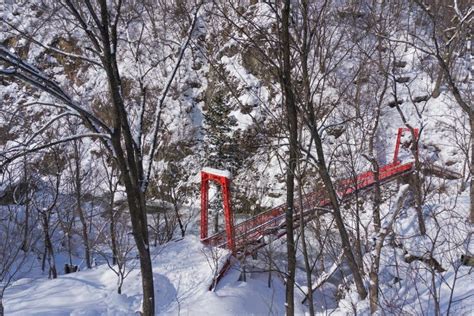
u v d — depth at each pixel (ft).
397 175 58.59
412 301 33.71
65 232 60.03
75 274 45.42
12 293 40.32
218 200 71.61
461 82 82.02
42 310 35.01
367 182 57.21
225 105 82.79
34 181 59.26
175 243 52.01
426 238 44.52
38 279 46.01
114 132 24.98
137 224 26.58
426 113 83.71
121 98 25.29
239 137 79.15
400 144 81.97
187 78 98.32
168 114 96.89
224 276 45.01
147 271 27.35
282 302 44.73
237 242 49.21
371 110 63.67
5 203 59.21
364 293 35.70
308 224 45.55
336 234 48.88
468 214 50.19
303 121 26.08
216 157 79.36
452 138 73.05
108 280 43.29
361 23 49.55
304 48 24.93
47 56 94.79
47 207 59.31
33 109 78.33
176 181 91.15
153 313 27.76
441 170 65.05
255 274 48.80
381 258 42.47
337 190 45.62
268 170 80.33
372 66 65.41
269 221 51.39
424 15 82.84
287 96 23.82
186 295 41.75
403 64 89.61
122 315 36.27
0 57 21.56
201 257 47.39
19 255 58.39
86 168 72.43
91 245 58.75
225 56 92.17
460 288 33.88
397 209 36.47
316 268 49.47
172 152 93.09
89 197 72.95
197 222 79.97
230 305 39.70
